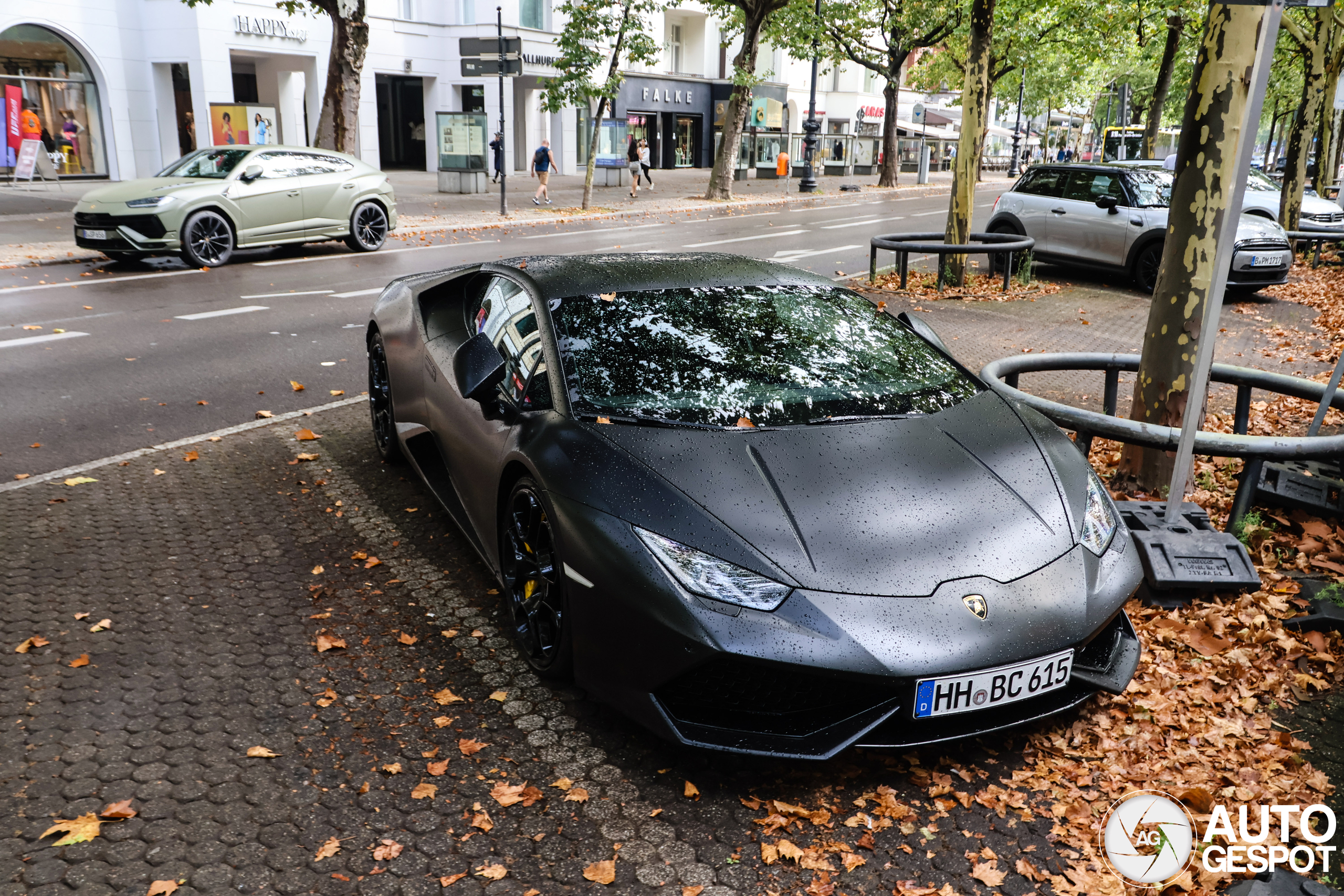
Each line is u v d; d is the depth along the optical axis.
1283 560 4.28
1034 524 2.88
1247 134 3.65
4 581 3.89
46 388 6.91
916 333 4.03
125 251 12.24
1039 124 74.62
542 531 3.08
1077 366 5.55
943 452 3.10
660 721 2.62
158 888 2.28
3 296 10.45
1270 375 5.09
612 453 2.96
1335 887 2.38
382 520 4.61
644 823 2.56
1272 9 3.54
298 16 29.00
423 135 35.72
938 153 56.72
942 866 2.43
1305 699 3.23
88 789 2.64
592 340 3.47
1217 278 3.86
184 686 3.17
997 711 2.72
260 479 5.16
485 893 2.31
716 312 3.72
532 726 2.99
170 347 8.28
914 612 2.55
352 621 3.63
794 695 2.57
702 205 25.00
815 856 2.45
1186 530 4.05
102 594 3.80
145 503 4.78
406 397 4.66
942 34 31.72
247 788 2.67
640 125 41.84
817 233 19.08
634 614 2.63
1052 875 2.40
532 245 15.91
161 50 26.72
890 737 2.61
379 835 2.50
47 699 3.07
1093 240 13.50
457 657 3.40
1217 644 3.53
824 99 52.62
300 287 11.53
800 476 2.88
